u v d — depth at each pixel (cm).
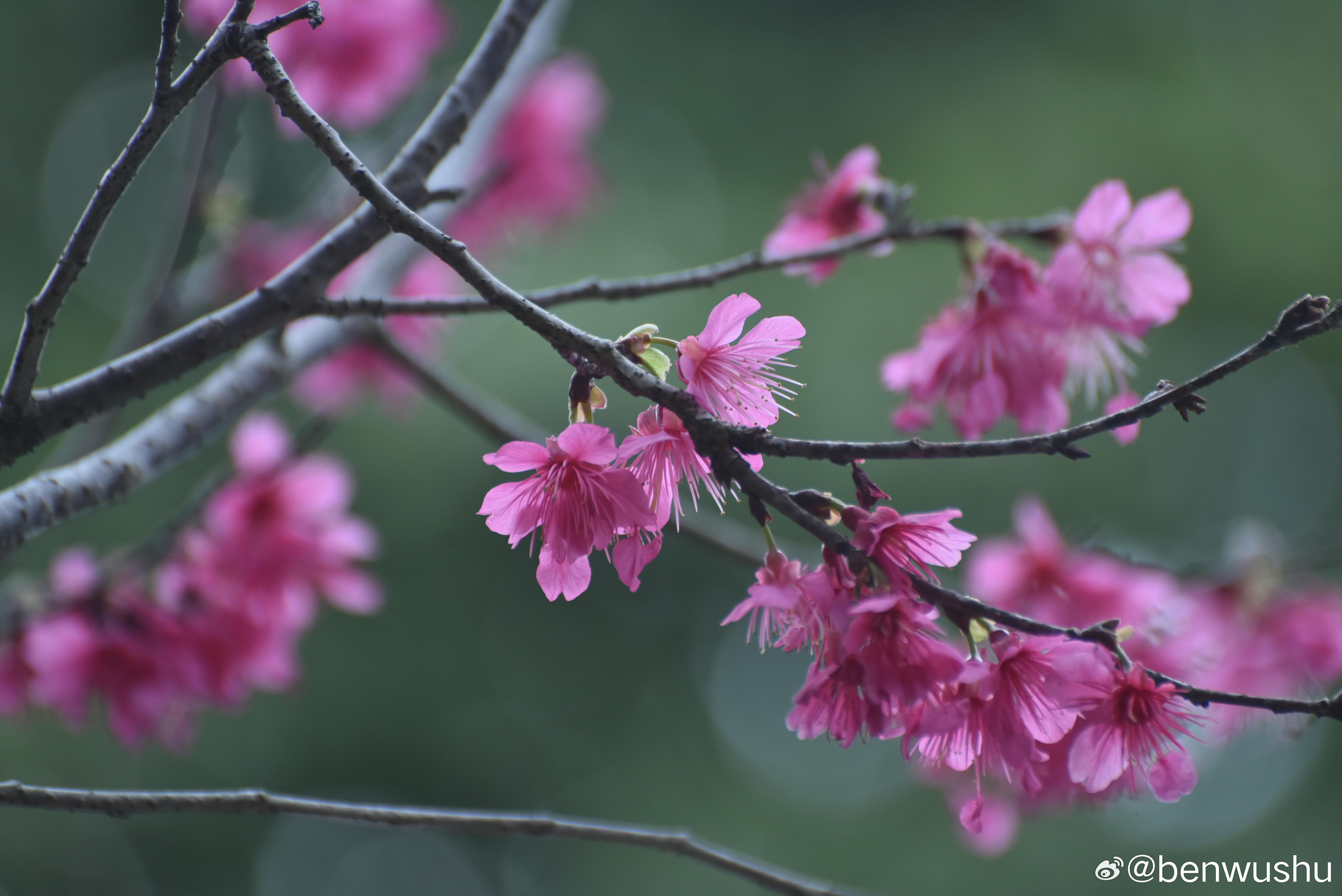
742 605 198
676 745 1127
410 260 443
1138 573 440
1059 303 330
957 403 337
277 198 823
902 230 348
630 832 276
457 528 1005
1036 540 436
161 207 995
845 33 1145
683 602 1150
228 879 950
